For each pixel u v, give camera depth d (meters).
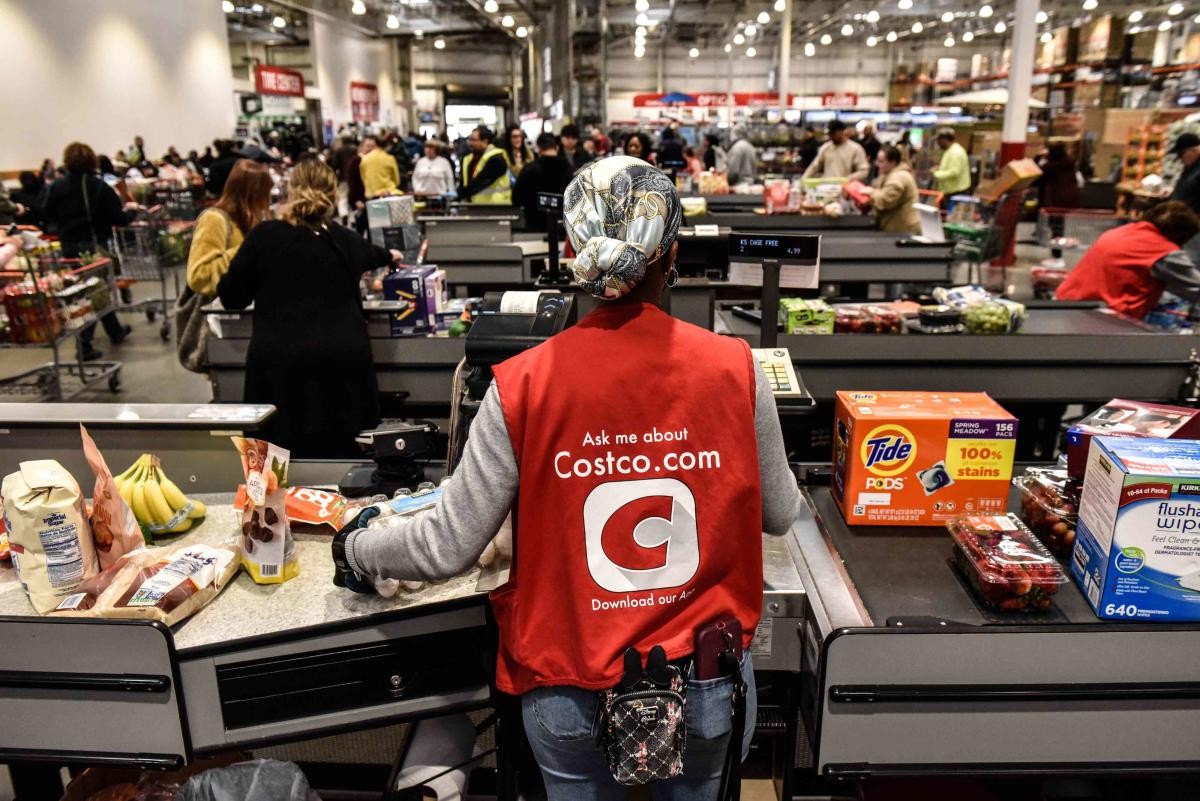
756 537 1.20
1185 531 1.41
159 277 6.91
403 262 4.07
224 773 1.56
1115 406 1.84
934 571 1.63
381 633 1.49
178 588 1.47
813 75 33.66
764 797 1.99
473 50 32.84
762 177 15.01
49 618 1.42
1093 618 1.47
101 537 1.60
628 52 34.12
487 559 1.58
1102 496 1.49
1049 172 9.67
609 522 1.14
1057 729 1.45
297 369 2.95
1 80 10.50
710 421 1.14
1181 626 1.42
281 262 2.93
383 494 1.90
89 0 12.27
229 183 3.59
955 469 1.78
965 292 3.43
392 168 9.35
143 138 13.84
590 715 1.17
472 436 1.16
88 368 5.75
